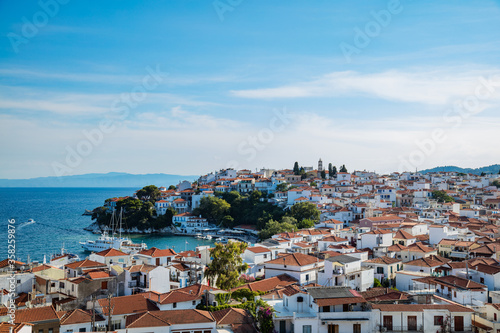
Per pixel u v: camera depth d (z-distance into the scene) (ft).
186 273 402.52
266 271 399.03
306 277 380.17
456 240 505.66
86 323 258.98
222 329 249.55
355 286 361.10
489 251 438.81
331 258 371.35
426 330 232.73
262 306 260.62
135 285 348.59
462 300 293.23
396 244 496.64
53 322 251.39
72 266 371.56
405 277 375.66
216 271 388.16
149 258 456.04
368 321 234.79
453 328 233.35
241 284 375.45
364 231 587.68
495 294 286.66
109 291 333.01
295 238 575.38
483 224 648.79
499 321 245.04
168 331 240.12
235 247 394.52
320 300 244.01
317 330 234.79
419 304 247.29
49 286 334.85
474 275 345.92
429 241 549.13
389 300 255.50
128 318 253.24
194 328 244.83
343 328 233.96
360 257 437.58
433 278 336.08
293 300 256.93
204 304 300.81
